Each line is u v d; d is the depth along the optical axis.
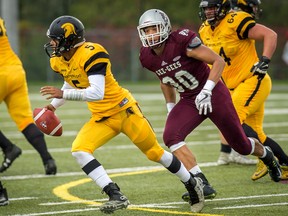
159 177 24.23
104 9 97.75
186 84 19.08
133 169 25.94
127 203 17.58
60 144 32.88
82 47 17.92
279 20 93.56
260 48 76.06
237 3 23.77
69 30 17.75
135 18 96.44
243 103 22.83
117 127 18.41
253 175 23.02
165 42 18.62
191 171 19.12
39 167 26.81
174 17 94.62
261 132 23.33
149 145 18.50
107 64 17.83
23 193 21.88
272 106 50.50
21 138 35.19
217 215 18.30
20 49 80.12
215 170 25.27
